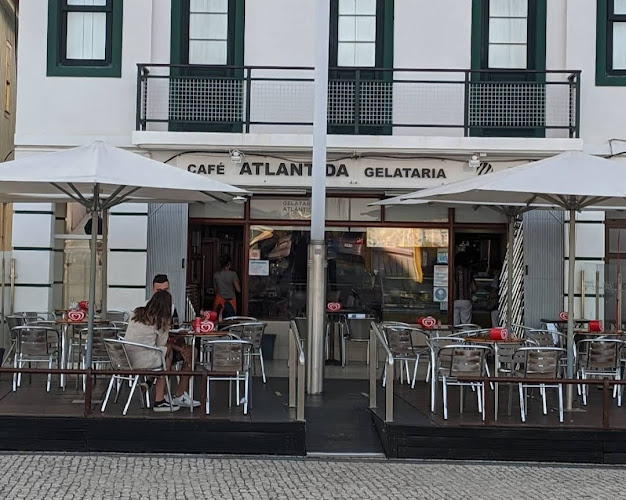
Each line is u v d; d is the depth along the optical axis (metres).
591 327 12.12
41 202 12.75
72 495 7.59
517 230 15.05
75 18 14.65
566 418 9.91
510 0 14.99
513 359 10.07
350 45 15.00
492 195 11.06
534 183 9.50
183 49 14.84
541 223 14.79
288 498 7.67
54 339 11.14
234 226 15.36
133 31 14.57
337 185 14.36
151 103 14.54
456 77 14.84
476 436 9.32
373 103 14.55
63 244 14.79
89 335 9.97
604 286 14.74
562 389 10.60
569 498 7.84
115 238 14.52
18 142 14.45
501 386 12.38
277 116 14.58
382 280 15.44
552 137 14.55
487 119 14.53
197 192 11.12
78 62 14.61
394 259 15.45
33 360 11.00
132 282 14.50
